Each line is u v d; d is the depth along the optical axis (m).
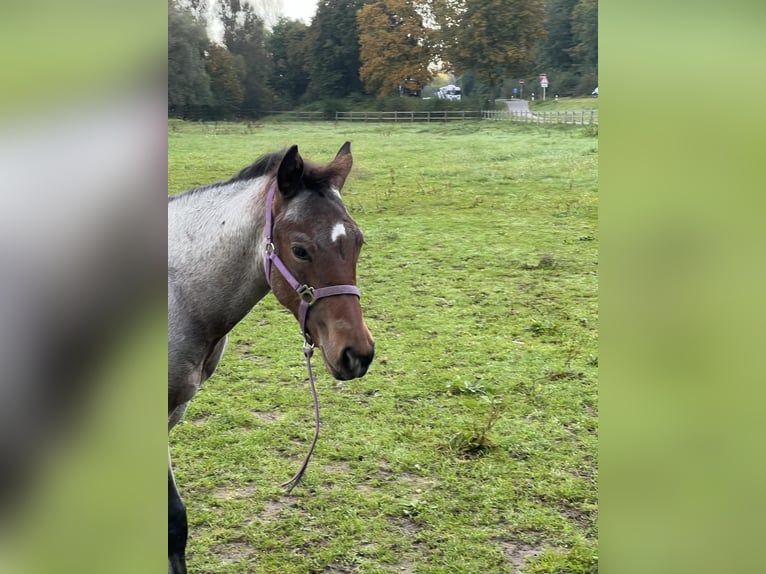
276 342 4.80
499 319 5.19
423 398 3.86
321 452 3.24
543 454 3.22
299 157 2.06
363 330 2.06
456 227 8.12
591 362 4.36
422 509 2.76
